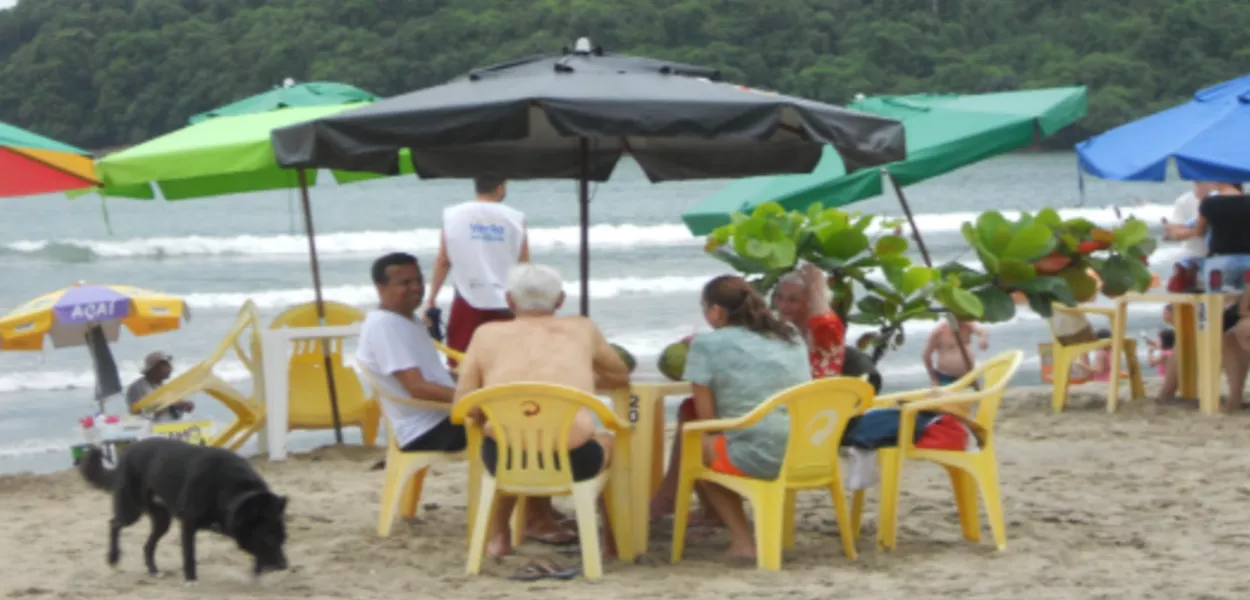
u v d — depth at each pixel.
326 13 168.25
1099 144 13.17
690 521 9.46
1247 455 11.72
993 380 8.84
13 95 167.38
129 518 8.39
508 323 8.02
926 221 66.06
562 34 163.38
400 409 9.20
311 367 13.45
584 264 9.29
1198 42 158.50
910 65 165.50
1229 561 8.26
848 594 7.55
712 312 8.21
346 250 52.91
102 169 10.95
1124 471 11.23
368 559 8.66
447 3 170.25
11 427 18.56
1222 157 11.69
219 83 164.62
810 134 7.72
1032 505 10.03
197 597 7.72
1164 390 14.81
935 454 8.66
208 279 42.84
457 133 7.61
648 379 8.72
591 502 7.95
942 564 8.30
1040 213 10.25
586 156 9.24
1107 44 161.88
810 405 8.00
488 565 8.41
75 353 25.30
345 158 9.16
